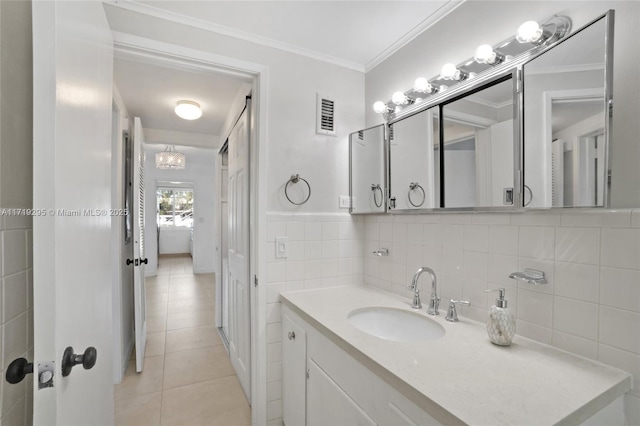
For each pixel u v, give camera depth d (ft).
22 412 2.71
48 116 2.25
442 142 4.82
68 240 2.56
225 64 5.41
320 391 4.35
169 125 10.91
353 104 6.73
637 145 2.83
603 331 3.04
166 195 27.86
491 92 4.08
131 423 5.95
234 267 8.08
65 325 2.47
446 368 3.01
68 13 2.59
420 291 5.32
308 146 6.19
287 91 5.98
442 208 4.79
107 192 4.11
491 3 4.21
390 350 3.42
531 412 2.36
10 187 2.57
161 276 19.84
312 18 5.16
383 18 5.16
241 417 6.17
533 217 3.66
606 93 2.91
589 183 3.05
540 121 3.49
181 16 5.02
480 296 4.30
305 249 6.13
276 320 5.85
